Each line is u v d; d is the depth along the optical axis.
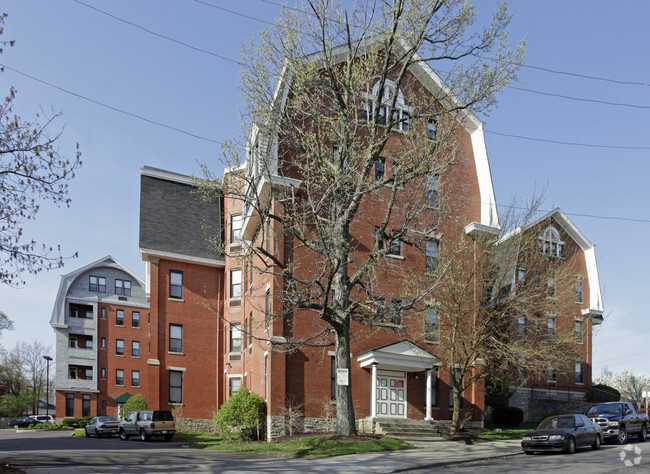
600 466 15.45
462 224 29.83
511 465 16.44
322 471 15.38
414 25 19.48
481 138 31.80
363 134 27.95
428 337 27.95
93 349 57.06
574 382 41.06
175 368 34.28
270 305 25.39
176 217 37.41
